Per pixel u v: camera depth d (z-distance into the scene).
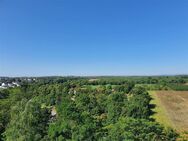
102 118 95.69
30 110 77.62
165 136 66.94
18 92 152.38
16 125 72.94
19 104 94.12
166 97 135.12
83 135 62.72
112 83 186.75
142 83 190.62
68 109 83.56
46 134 71.75
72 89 157.25
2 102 123.56
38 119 75.50
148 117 94.00
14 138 70.81
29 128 70.62
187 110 107.50
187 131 77.31
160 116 98.75
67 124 66.88
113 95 112.31
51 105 134.75
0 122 90.12
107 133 66.38
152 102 122.56
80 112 89.88
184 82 197.88
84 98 113.75
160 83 186.12
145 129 64.25
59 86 156.50
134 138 60.88
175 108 111.00
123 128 63.78
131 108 94.75
